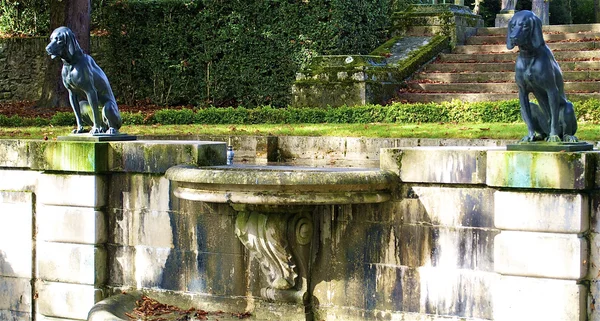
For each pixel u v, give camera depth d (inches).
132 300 347.9
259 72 791.7
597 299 276.2
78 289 357.7
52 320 364.2
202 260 342.0
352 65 666.8
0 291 378.6
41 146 360.5
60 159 356.2
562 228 272.7
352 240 315.6
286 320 325.1
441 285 301.9
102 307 330.6
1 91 891.4
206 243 341.1
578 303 272.4
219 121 618.2
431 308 303.7
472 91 697.0
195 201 341.7
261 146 479.5
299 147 479.5
